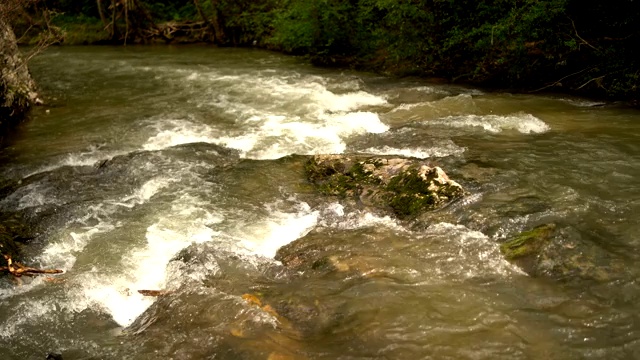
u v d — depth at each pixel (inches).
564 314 160.9
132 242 217.5
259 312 167.8
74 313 178.5
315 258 198.4
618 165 265.1
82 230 229.6
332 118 375.6
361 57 621.6
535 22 435.5
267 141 331.9
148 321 171.2
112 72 594.2
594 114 365.4
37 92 454.6
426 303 168.2
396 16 525.3
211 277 192.7
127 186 272.8
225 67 614.2
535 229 201.8
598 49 421.4
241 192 259.0
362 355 148.0
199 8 879.1
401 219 225.8
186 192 261.0
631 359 142.6
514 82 471.2
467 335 153.6
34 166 306.7
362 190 249.9
